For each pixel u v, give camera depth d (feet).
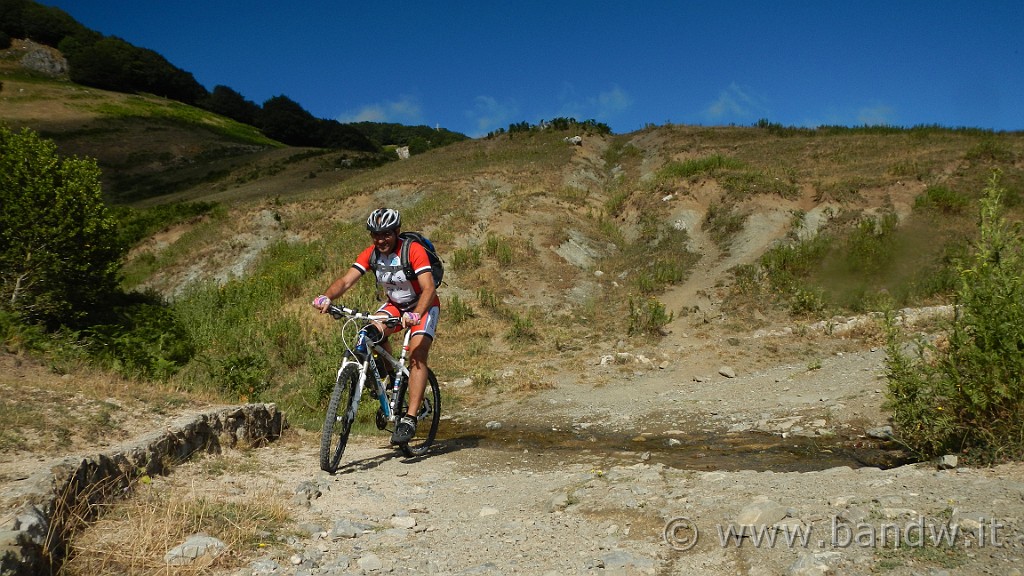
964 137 77.61
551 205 64.28
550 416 27.22
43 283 36.45
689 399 27.84
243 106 277.44
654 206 60.75
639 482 13.52
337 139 273.75
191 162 169.89
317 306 16.26
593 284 50.06
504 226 57.98
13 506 8.65
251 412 18.28
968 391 13.24
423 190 72.64
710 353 36.09
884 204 52.65
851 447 19.11
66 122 187.42
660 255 53.06
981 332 13.37
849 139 83.66
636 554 9.13
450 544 10.24
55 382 17.44
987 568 7.27
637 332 40.73
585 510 11.73
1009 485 10.06
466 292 47.26
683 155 84.89
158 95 270.46
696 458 19.04
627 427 24.23
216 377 25.79
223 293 48.80
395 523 11.51
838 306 41.19
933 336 31.89
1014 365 12.79
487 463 18.88
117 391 17.38
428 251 17.31
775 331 38.58
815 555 8.10
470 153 103.40
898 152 70.54
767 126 102.94
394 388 17.94
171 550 9.04
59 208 36.29
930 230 46.98
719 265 49.88
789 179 60.34
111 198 132.77
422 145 233.55
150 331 33.45
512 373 34.78
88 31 280.10
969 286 13.98
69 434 13.01
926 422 14.67
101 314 41.78
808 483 11.96
